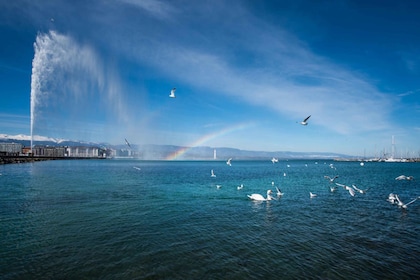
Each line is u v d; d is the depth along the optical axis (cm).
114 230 2142
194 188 4897
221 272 1458
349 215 2809
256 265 1554
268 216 2717
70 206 3016
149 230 2164
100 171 9262
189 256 1656
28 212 2688
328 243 1944
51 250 1705
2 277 1353
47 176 6531
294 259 1648
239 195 4066
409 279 1434
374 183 6200
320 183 6106
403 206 3225
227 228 2267
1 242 1833
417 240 2045
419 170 12481
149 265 1520
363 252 1784
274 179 7169
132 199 3566
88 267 1479
